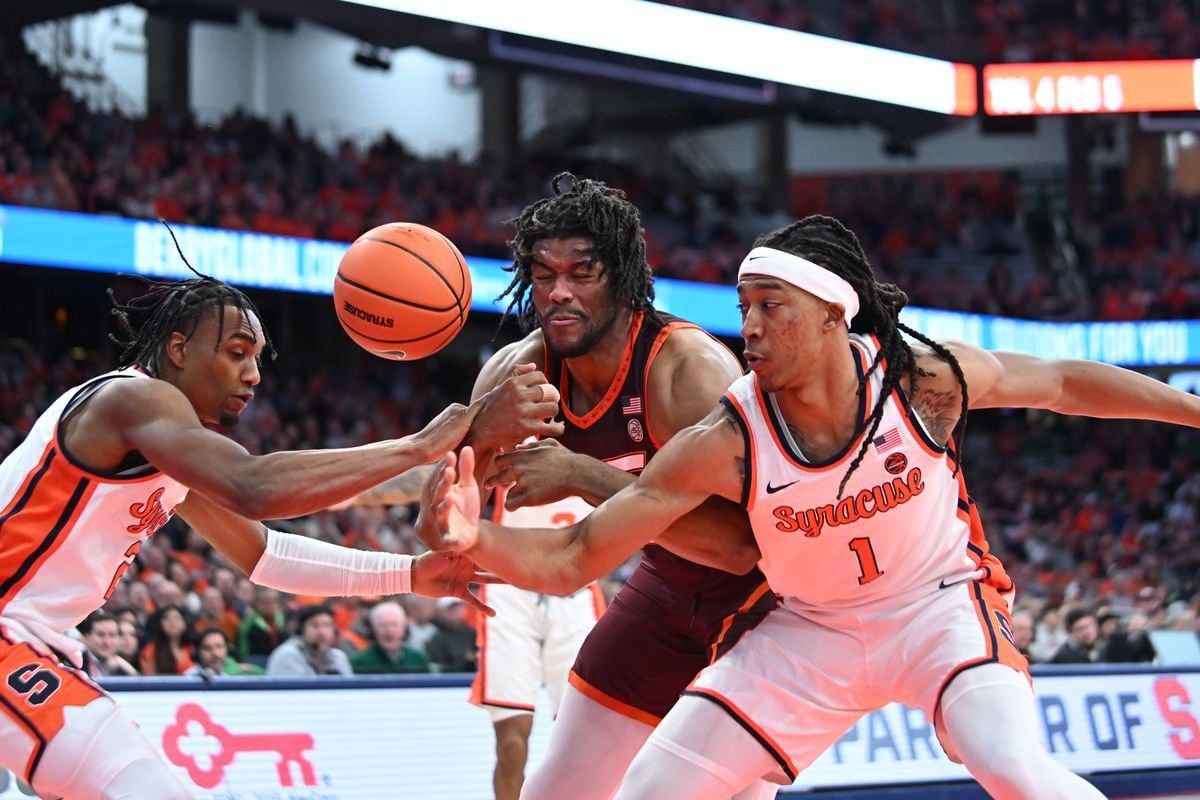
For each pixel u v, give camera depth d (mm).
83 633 5625
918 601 2633
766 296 2445
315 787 4824
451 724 5211
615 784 3080
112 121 14281
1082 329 17781
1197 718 6574
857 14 18031
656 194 18984
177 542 8656
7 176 10602
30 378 11961
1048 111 17500
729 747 2578
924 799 5801
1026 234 20359
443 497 2381
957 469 2693
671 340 2846
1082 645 7637
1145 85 17391
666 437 2824
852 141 24781
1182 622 8977
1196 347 17219
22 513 2604
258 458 2490
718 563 2729
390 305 2779
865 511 2531
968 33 19672
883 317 2539
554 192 2887
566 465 2646
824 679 2631
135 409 2566
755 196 21500
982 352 2715
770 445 2500
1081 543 14352
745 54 15992
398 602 7258
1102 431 18547
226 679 4762
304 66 20859
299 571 3039
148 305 2916
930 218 20828
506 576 2498
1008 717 2424
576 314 2744
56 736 2477
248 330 2771
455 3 13828
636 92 16359
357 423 13547
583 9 14805
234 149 14812
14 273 12344
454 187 16469
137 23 19016
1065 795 2295
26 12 14727
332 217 13852
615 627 3051
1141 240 19672
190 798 2477
